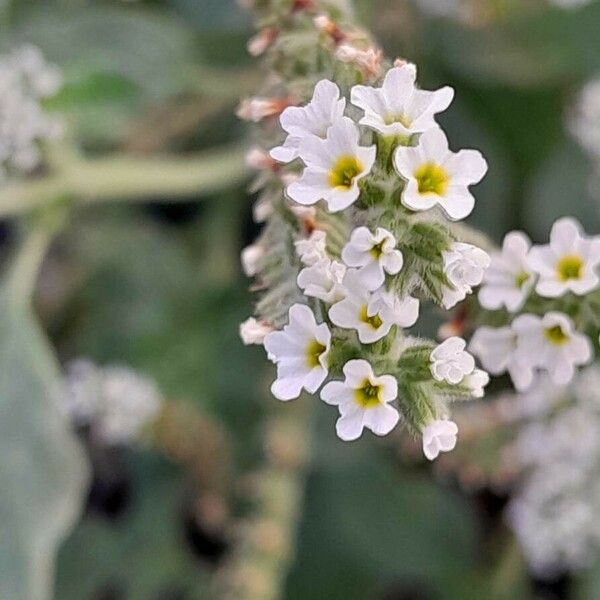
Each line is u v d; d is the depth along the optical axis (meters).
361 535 0.23
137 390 0.20
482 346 0.13
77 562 0.23
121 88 0.20
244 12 0.22
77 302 0.24
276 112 0.12
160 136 0.23
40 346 0.19
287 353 0.11
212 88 0.22
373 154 0.11
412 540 0.23
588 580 0.21
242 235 0.25
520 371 0.13
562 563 0.21
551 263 0.13
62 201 0.19
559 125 0.24
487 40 0.23
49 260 0.25
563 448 0.18
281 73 0.13
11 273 0.19
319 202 0.12
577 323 0.13
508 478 0.19
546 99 0.24
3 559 0.18
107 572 0.23
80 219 0.24
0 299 0.19
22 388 0.18
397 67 0.11
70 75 0.20
